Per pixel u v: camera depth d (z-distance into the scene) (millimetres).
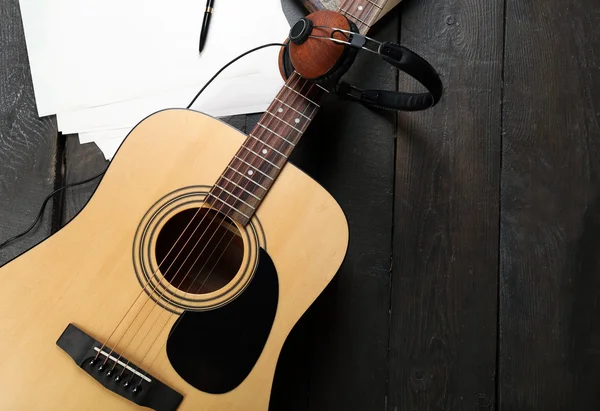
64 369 770
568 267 997
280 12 1011
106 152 1021
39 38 1035
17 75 1041
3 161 1029
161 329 790
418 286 1002
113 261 802
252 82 1006
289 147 829
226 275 951
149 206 818
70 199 1027
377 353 999
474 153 1013
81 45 1028
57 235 801
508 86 1019
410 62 730
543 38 1020
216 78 1009
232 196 817
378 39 1024
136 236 811
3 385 761
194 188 824
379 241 1008
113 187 818
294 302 803
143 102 1017
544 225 1004
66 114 1027
